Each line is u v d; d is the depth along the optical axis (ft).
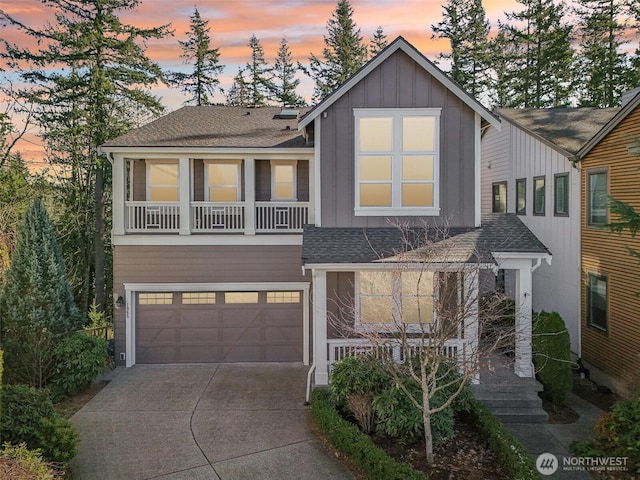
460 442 28.25
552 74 98.32
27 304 40.32
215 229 47.34
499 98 106.42
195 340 47.32
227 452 28.78
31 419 26.17
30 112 71.05
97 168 66.85
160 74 66.49
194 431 31.63
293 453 28.58
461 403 30.40
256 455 28.40
